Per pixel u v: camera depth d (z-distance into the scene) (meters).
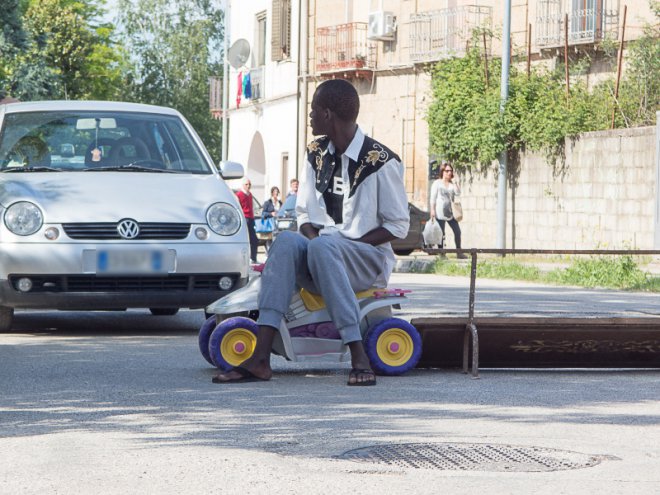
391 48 38.41
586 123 28.80
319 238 7.61
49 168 11.25
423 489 4.70
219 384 7.57
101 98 68.44
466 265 23.52
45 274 10.16
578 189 28.44
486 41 33.84
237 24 48.78
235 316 8.23
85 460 5.20
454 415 6.43
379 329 7.91
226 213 10.73
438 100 32.53
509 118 30.11
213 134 82.00
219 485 4.74
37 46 32.62
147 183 10.88
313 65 41.97
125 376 7.95
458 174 32.66
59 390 7.31
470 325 8.00
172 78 81.44
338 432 5.89
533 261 26.16
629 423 6.25
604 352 8.17
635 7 30.11
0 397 7.03
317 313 7.83
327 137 7.99
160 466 5.08
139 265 10.27
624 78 29.78
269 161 45.44
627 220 26.75
